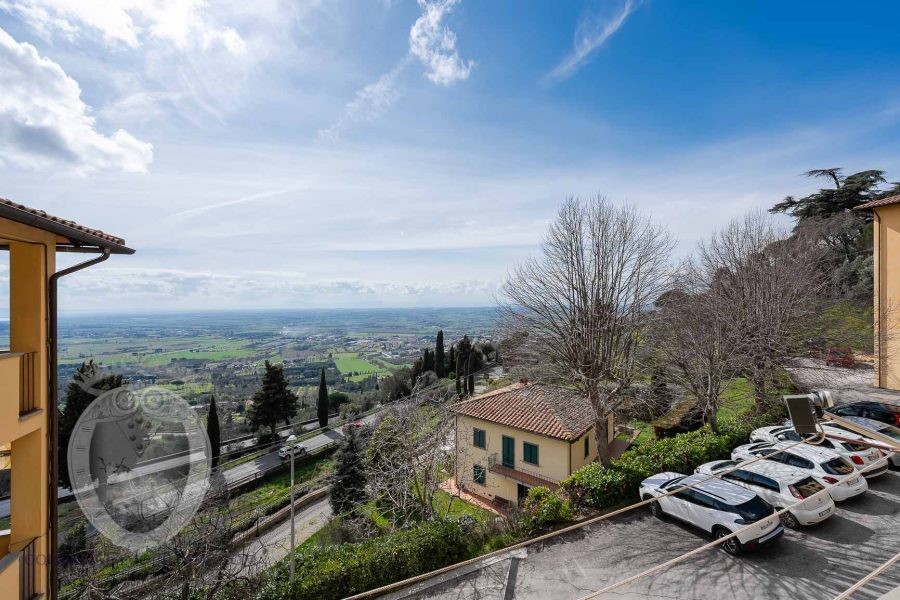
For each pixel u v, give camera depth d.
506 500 18.28
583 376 13.42
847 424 4.45
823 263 27.27
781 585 8.15
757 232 23.52
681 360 17.41
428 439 16.52
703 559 9.14
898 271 18.25
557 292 14.68
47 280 6.35
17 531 5.94
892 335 18.28
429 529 10.51
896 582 7.89
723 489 9.93
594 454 19.33
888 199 18.41
